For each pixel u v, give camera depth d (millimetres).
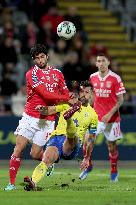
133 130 50969
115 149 34906
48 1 61250
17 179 34281
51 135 27578
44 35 59031
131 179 35406
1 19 60500
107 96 34906
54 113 27391
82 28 63812
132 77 65188
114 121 35094
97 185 31234
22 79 56031
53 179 34281
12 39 57844
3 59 55000
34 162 48344
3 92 52812
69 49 58594
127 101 53312
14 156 28297
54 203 23359
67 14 62062
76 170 41469
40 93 28188
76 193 26484
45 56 28297
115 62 62812
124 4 72000
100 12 70500
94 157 50438
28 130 28797
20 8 62094
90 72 54906
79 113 29047
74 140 27625
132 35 68938
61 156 27859
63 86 28547
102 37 68250
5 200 24094
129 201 24203
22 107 52750
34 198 24656
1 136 50438
